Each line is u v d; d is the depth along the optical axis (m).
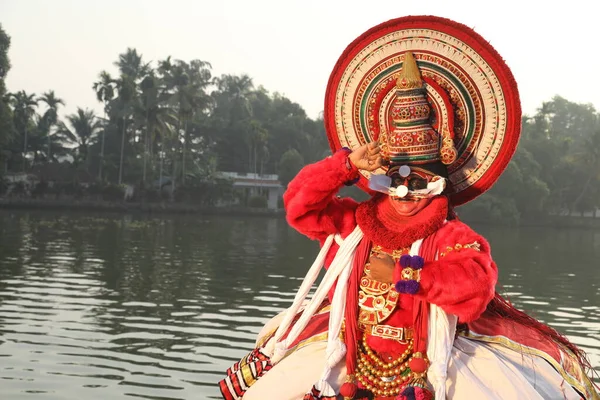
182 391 11.73
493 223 85.38
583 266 38.19
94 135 97.12
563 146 102.56
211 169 93.50
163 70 88.56
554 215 96.25
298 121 111.12
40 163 89.19
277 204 97.12
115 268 29.22
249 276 28.06
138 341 15.23
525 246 54.59
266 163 107.50
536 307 22.48
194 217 80.44
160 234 51.31
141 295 22.00
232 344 15.31
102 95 86.31
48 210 78.75
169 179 91.50
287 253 39.41
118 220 66.88
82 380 12.16
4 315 17.48
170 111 85.88
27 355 13.62
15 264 28.88
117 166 90.25
